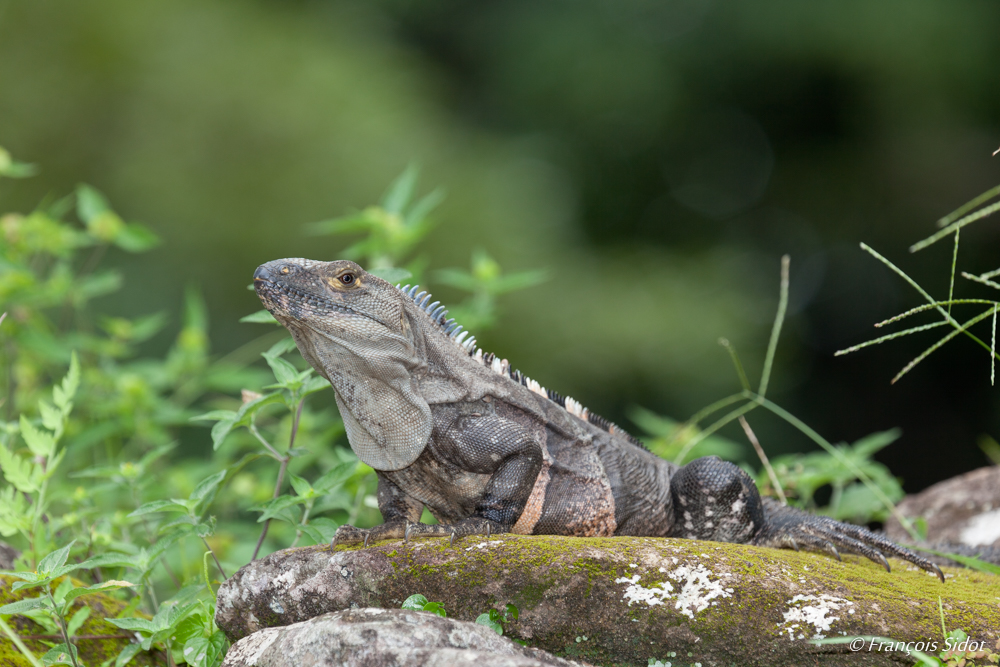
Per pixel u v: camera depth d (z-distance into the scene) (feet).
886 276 95.66
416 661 15.57
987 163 88.48
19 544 32.86
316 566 20.06
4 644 21.26
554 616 19.06
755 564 19.70
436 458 22.98
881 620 18.67
